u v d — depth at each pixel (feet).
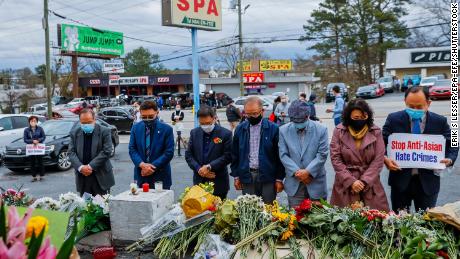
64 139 38.73
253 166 16.55
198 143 17.54
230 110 42.47
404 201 14.99
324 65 197.77
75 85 168.45
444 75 142.20
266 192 16.57
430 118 14.29
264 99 81.76
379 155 13.94
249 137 16.67
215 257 11.08
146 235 12.88
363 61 184.85
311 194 15.56
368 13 174.50
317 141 15.64
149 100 18.33
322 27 184.55
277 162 16.71
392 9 175.94
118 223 13.64
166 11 32.37
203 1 34.68
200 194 13.25
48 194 29.22
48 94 76.13
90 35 173.68
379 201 13.69
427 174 14.29
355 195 13.85
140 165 17.66
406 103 14.44
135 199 13.53
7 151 37.45
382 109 88.28
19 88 201.16
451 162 14.12
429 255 10.21
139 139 18.19
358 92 131.85
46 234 6.59
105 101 143.43
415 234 10.78
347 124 14.33
